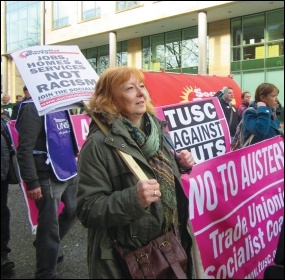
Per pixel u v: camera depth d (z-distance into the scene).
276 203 2.62
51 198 2.75
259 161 2.52
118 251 1.66
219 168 2.17
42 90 2.33
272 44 17.48
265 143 2.61
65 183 2.89
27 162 2.58
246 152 2.40
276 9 17.17
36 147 2.74
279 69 17.36
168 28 20.38
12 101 18.67
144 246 1.68
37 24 19.62
